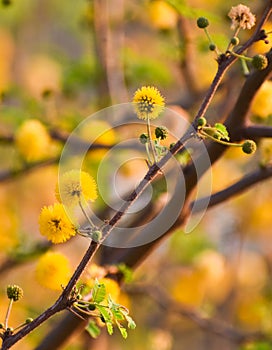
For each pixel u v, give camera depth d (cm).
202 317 1106
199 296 1136
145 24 1177
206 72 1069
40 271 469
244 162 1088
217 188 1101
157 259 1163
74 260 1058
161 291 1127
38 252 838
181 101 995
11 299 443
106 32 998
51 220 414
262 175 640
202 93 995
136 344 1162
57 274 470
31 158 864
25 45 1573
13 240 848
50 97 952
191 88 1010
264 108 587
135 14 1098
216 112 891
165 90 1123
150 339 1164
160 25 981
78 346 866
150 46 1236
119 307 438
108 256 682
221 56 465
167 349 1189
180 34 977
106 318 433
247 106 584
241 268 1326
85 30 1153
